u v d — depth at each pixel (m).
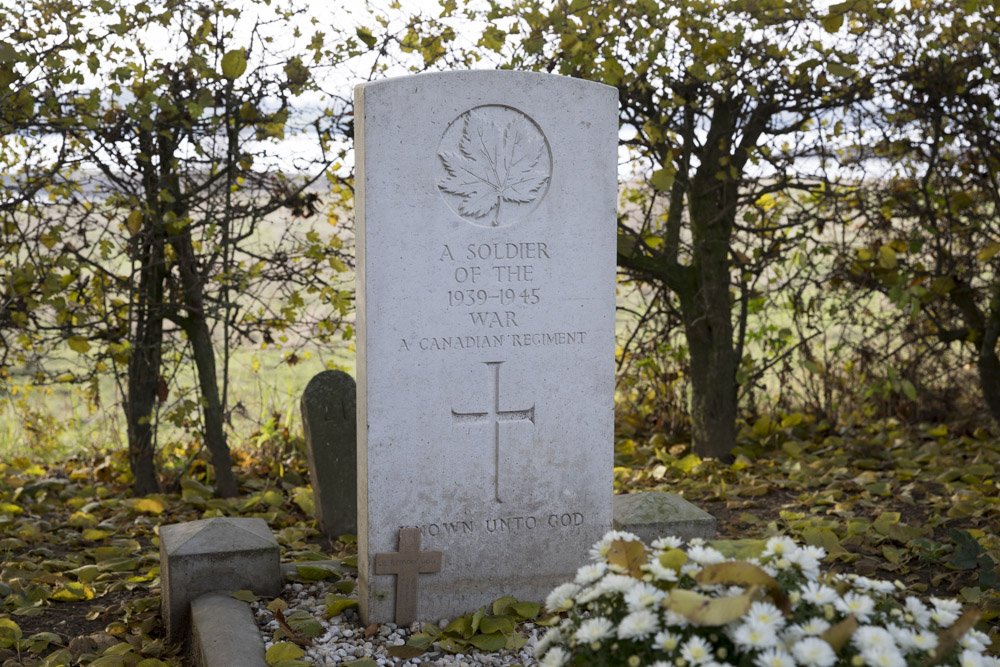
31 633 3.62
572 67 5.27
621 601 2.16
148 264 5.51
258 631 3.30
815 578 2.14
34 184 5.22
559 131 3.50
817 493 5.16
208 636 3.18
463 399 3.49
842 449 6.08
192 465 6.06
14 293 5.04
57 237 5.17
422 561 3.46
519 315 3.53
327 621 3.53
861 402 6.73
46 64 4.78
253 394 7.17
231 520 3.86
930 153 6.30
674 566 2.17
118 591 4.11
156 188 5.42
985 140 5.95
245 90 5.32
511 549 3.60
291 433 6.68
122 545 4.71
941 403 6.76
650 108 5.67
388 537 3.45
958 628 1.95
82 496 5.67
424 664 3.15
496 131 3.42
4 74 4.61
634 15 5.18
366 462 3.41
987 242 6.26
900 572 4.00
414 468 3.46
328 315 6.16
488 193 3.44
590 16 5.21
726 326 6.11
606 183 3.59
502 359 3.52
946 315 6.58
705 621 1.84
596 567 2.30
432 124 3.34
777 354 6.59
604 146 3.57
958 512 4.60
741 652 1.94
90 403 6.47
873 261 6.18
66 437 7.02
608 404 3.68
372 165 3.29
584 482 3.67
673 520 3.81
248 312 5.92
